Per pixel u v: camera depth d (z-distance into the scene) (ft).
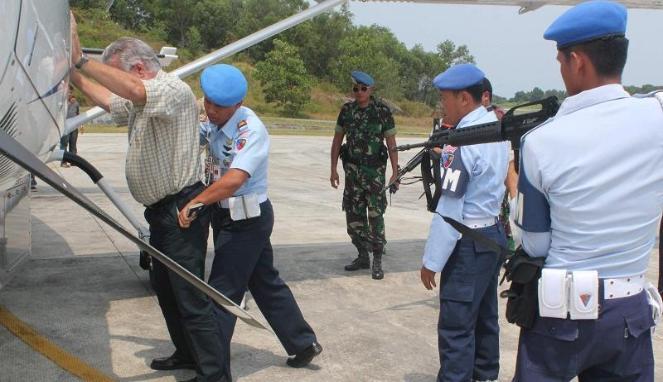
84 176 35.53
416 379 10.50
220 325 9.50
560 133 5.56
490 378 9.92
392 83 227.61
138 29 212.64
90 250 18.01
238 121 9.33
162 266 9.70
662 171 5.58
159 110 8.34
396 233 22.65
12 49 6.24
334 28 241.35
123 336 11.79
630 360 5.85
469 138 7.45
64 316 12.66
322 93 213.46
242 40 16.10
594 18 5.50
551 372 5.85
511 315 6.07
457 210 8.56
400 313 13.80
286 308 10.39
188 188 8.93
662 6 20.26
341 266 17.47
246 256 9.56
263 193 9.73
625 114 5.52
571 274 5.59
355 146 16.16
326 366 10.87
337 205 28.68
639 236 5.60
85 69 8.32
